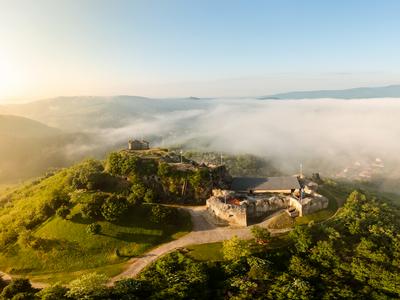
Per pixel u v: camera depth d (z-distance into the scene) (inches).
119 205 5664.4
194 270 4554.6
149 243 5388.8
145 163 7027.6
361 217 6043.3
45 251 5187.0
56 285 4197.8
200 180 6742.1
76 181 6727.4
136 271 4805.6
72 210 5880.9
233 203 6195.9
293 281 4505.4
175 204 6633.9
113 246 5285.4
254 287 4375.0
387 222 6181.1
